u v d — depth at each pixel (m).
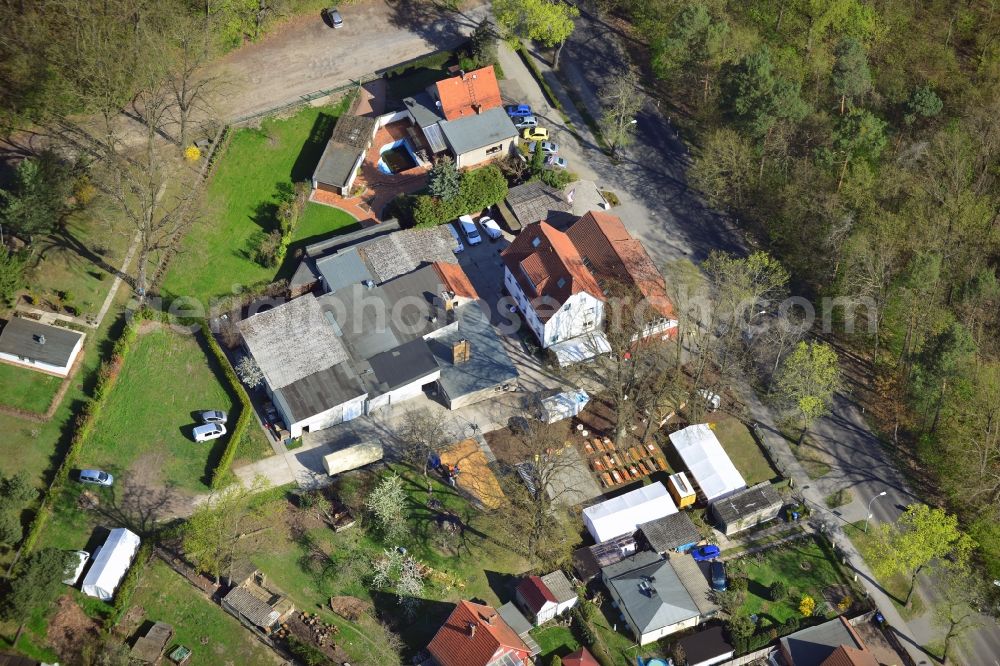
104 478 121.62
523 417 136.75
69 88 143.88
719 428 140.38
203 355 134.88
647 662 119.69
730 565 128.88
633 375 134.62
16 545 115.38
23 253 132.75
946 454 139.62
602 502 130.00
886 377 147.25
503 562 124.81
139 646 111.06
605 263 142.38
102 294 136.88
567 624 121.88
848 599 126.75
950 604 121.69
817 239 153.25
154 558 118.12
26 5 144.50
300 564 120.88
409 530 125.25
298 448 129.75
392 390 132.88
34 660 107.94
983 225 150.62
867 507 135.50
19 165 134.88
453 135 157.12
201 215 147.50
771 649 122.94
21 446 122.88
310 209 151.75
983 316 146.75
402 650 116.38
